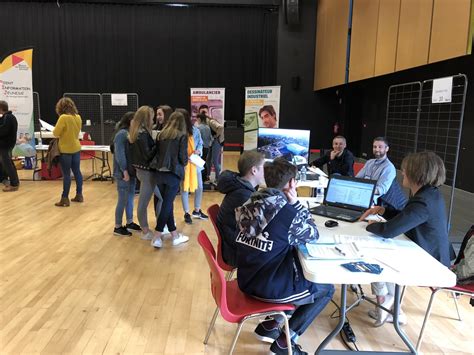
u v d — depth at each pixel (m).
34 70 10.91
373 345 2.25
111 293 2.82
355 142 10.40
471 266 2.08
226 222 2.37
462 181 5.91
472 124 5.56
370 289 2.96
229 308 1.81
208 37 11.11
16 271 3.16
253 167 2.44
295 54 10.97
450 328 2.44
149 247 3.73
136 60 11.12
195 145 4.57
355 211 2.52
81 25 10.85
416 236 2.05
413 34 5.80
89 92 11.12
